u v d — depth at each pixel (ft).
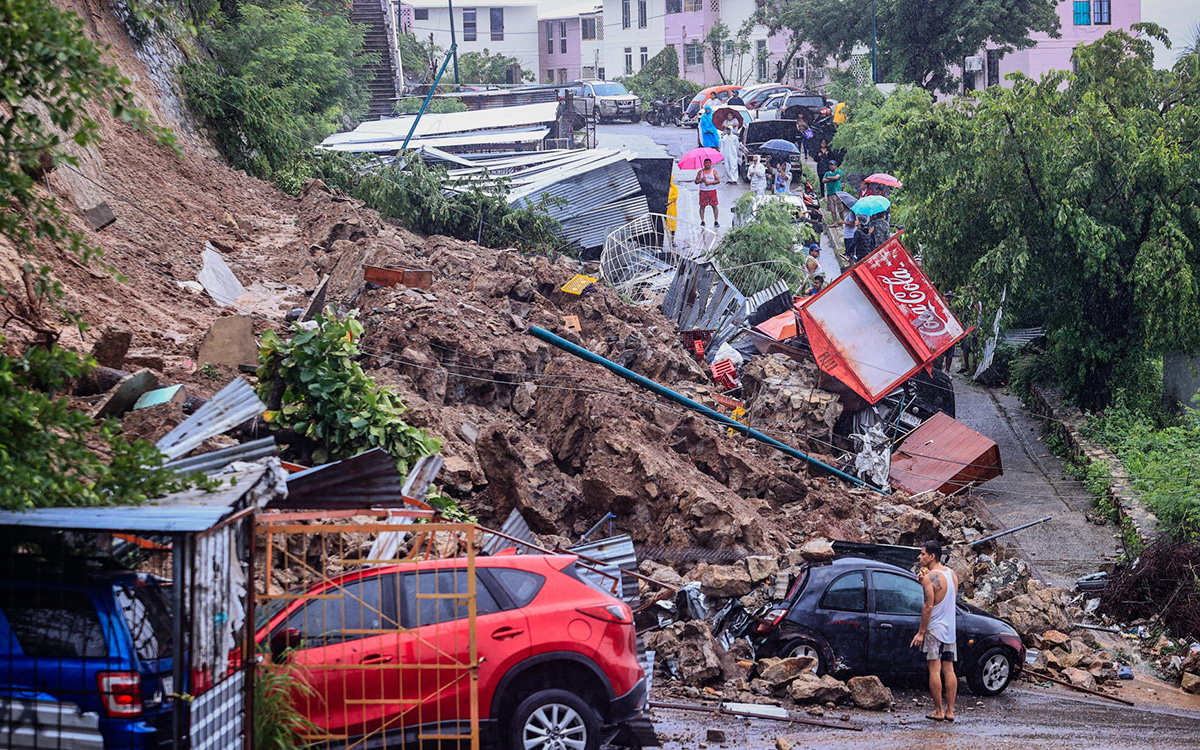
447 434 68.85
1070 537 96.27
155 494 30.58
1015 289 118.21
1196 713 58.80
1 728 28.07
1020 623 70.28
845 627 56.85
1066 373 127.75
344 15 226.58
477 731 31.55
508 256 112.98
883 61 302.66
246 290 90.02
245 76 152.87
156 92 120.26
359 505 33.30
